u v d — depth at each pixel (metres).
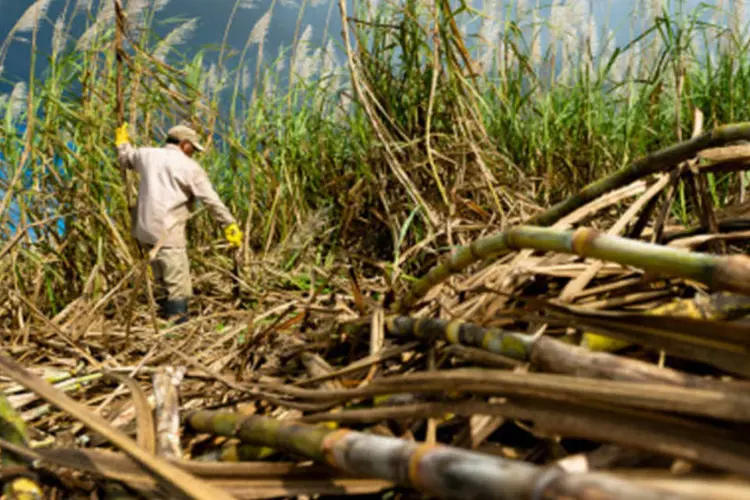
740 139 1.81
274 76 5.11
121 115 4.53
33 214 4.15
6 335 3.05
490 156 4.15
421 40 4.25
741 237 1.71
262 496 1.10
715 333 1.02
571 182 4.41
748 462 0.77
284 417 1.60
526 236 1.34
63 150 4.27
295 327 2.42
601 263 1.55
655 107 4.38
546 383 0.93
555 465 0.95
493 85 4.53
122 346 2.70
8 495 1.19
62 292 4.02
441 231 3.01
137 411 1.40
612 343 1.30
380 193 4.07
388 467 0.89
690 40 4.07
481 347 1.30
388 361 1.67
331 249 4.24
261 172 5.01
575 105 4.66
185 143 4.50
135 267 2.93
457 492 0.78
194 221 5.22
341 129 5.03
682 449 0.82
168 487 1.01
